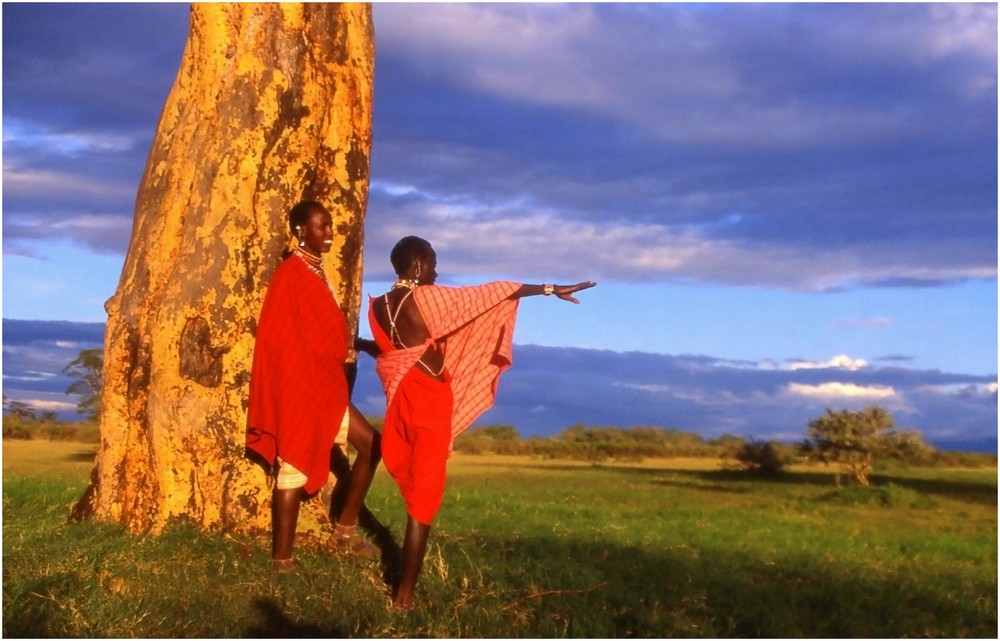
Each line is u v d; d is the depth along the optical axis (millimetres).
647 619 5754
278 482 6332
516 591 6191
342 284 7668
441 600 5918
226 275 7191
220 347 7160
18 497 9656
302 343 6430
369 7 7984
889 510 22844
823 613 6387
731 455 41344
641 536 10586
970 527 18250
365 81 7855
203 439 7117
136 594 5734
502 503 14734
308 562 6496
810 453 36844
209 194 7289
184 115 7617
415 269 6328
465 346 6410
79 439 41594
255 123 7344
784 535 13422
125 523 7246
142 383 7352
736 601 6398
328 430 6418
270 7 7453
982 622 6586
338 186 7672
